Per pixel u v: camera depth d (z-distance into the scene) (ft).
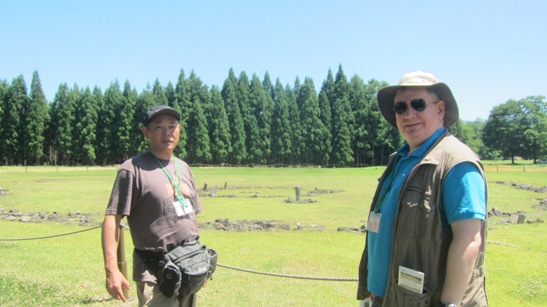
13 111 258.37
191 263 12.22
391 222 10.03
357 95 296.51
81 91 298.35
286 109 291.79
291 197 95.71
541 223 55.47
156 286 12.41
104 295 22.16
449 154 9.21
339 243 40.22
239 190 116.47
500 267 30.22
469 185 8.70
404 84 10.14
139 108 278.46
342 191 110.11
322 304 21.47
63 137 266.77
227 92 297.53
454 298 8.56
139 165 12.85
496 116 330.54
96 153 274.36
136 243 12.71
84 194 97.60
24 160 264.11
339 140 281.13
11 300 20.51
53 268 27.73
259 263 30.71
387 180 11.13
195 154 275.39
